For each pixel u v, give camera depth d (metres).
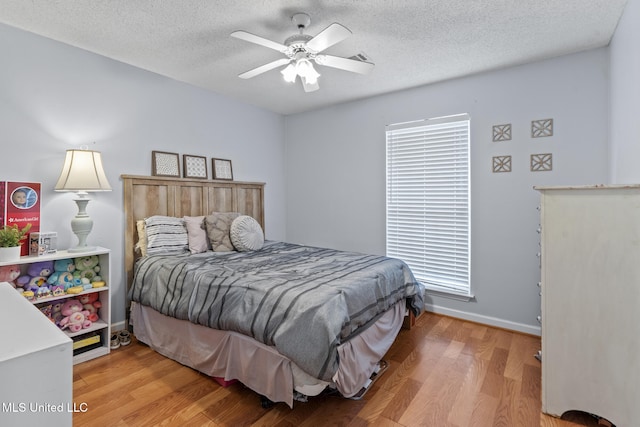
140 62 2.78
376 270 2.33
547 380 1.70
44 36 2.33
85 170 2.30
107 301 2.39
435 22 2.10
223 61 2.75
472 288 3.03
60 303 2.28
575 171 2.54
